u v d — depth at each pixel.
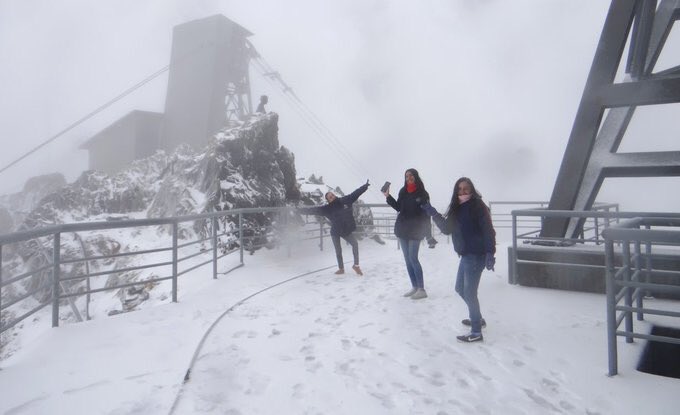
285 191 14.48
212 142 14.05
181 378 3.46
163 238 13.09
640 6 6.35
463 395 3.05
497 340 4.14
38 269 4.41
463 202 4.08
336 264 9.50
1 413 2.91
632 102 6.09
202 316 5.26
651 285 3.14
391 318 4.95
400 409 2.88
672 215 5.11
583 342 4.00
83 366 3.72
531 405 2.88
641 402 2.88
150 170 22.28
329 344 4.18
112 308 11.23
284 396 3.11
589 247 6.23
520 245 6.52
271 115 15.58
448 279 7.07
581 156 6.41
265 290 6.78
